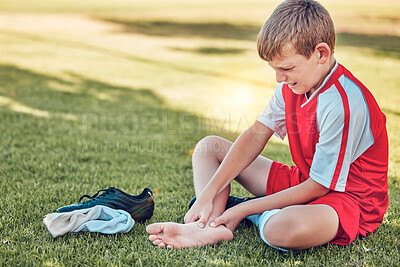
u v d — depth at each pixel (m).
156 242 2.04
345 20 19.56
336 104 1.92
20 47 11.03
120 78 7.87
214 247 2.04
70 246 2.06
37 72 7.89
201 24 18.70
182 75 8.46
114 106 5.77
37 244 2.07
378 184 2.08
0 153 3.60
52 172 3.22
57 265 1.89
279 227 1.91
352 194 2.04
